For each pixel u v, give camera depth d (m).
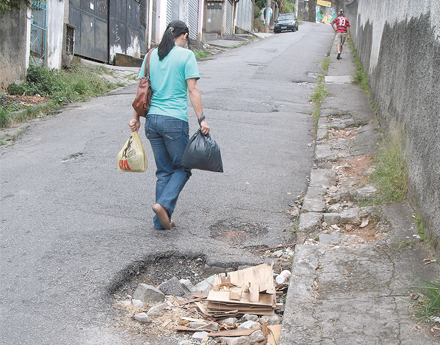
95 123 8.34
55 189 5.39
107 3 14.45
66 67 12.09
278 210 5.07
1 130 8.03
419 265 3.52
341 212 4.68
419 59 4.82
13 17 9.61
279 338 2.83
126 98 10.59
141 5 17.61
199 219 4.78
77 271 3.70
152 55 4.30
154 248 4.12
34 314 3.18
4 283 3.51
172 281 3.68
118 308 3.35
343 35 15.93
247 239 4.42
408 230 4.07
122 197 5.23
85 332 3.03
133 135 4.43
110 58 14.84
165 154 4.43
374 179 5.23
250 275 3.59
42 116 9.02
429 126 4.09
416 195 4.30
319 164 6.31
